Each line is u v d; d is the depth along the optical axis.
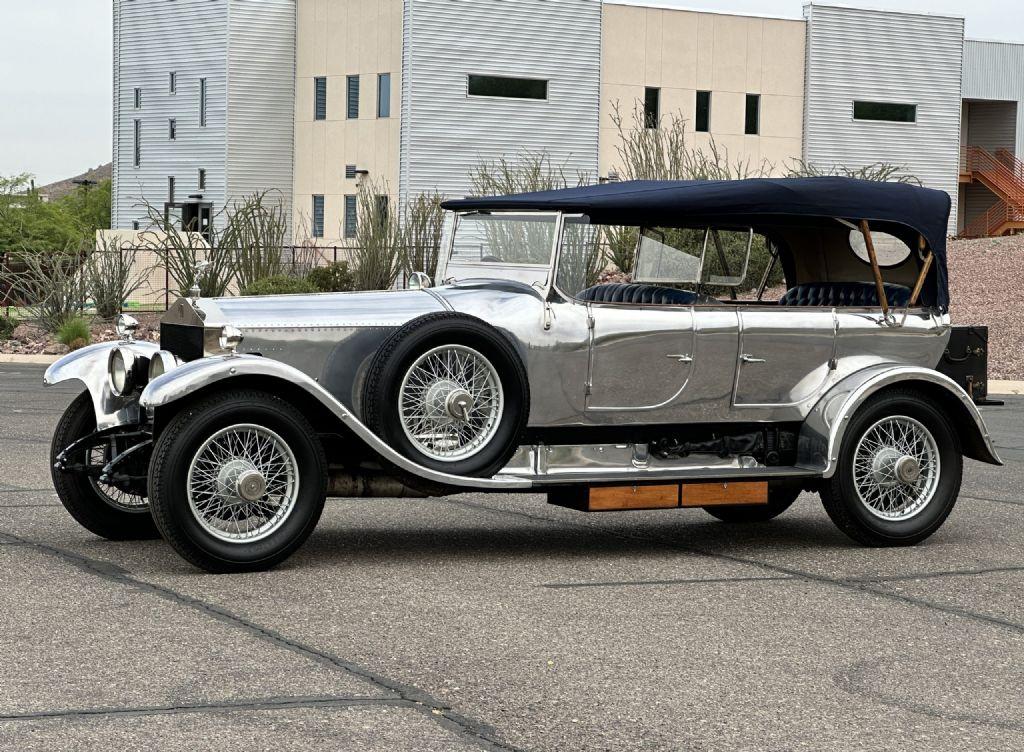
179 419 7.01
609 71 47.50
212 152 50.53
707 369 8.22
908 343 8.69
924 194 8.69
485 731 4.80
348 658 5.66
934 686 5.44
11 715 4.84
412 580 7.17
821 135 50.66
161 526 7.02
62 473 7.96
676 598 6.89
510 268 8.17
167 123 52.31
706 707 5.11
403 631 6.10
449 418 7.50
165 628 6.05
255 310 7.62
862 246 8.90
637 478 7.88
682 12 48.34
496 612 6.50
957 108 53.03
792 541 8.61
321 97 49.66
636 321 8.04
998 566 7.84
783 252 9.27
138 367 7.92
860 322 8.55
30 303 30.42
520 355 7.81
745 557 8.04
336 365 7.64
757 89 49.66
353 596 6.76
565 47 46.75
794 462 8.54
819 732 4.86
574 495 7.84
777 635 6.18
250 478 7.06
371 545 8.17
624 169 48.00
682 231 8.82
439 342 7.46
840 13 50.59
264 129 50.41
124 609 6.38
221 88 50.06
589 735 4.78
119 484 7.41
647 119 47.97
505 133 46.25
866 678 5.53
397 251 29.16
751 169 49.72
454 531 8.74
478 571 7.45
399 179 45.88
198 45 50.78
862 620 6.50
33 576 7.07
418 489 7.57
